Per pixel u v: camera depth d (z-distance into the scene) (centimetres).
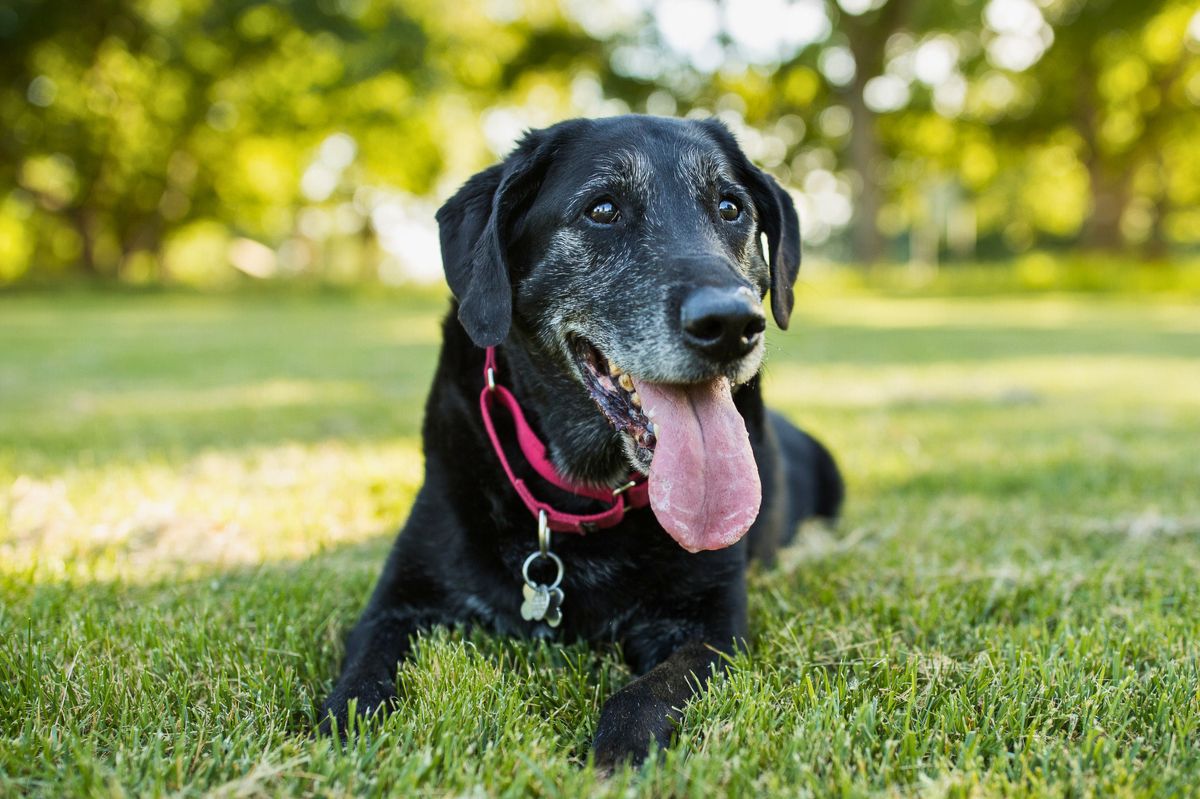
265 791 182
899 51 3494
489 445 286
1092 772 192
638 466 259
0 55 2950
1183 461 535
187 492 448
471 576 285
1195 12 3269
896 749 204
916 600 303
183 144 3369
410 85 3231
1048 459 543
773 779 183
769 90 3731
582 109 3941
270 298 3166
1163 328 1812
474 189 297
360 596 318
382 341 1522
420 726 208
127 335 1617
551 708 233
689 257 258
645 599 277
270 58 3238
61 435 608
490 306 274
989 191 5041
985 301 2859
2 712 217
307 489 461
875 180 3356
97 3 2942
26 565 332
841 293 3105
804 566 353
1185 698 224
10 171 3262
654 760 188
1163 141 3641
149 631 262
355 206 4338
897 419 720
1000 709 219
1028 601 306
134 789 182
